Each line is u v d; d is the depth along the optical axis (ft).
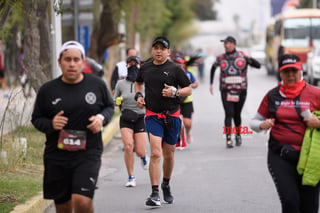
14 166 72.28
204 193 66.28
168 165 61.36
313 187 44.01
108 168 83.10
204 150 95.35
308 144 43.52
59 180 43.24
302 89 44.70
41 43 102.01
